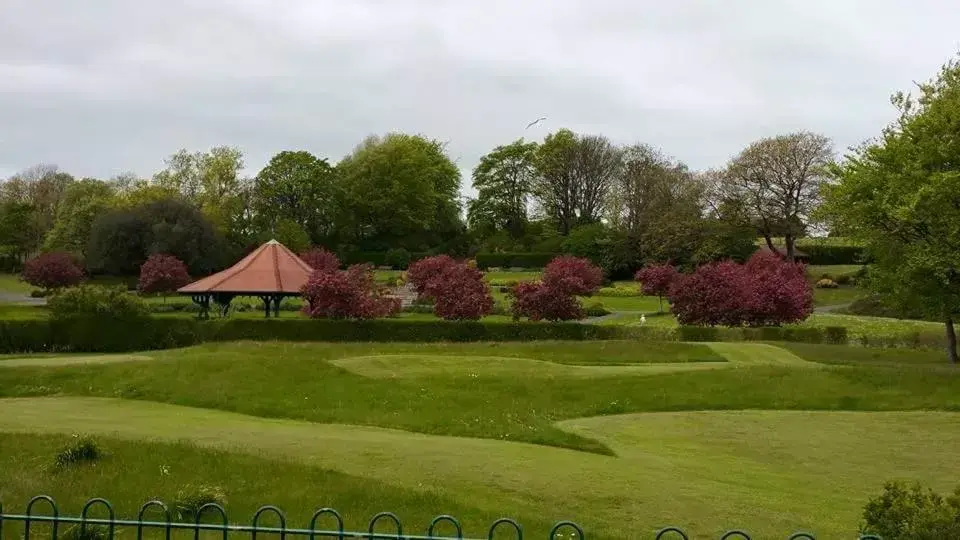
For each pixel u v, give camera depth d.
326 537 9.23
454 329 38.72
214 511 10.01
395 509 10.45
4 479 11.27
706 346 30.73
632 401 20.31
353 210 98.38
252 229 89.81
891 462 14.41
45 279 66.62
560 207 95.50
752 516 11.02
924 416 18.83
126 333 36.78
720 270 40.28
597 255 81.31
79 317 36.31
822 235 68.12
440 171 107.50
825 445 15.77
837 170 29.11
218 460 12.40
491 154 101.88
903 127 27.45
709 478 13.02
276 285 44.88
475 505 10.78
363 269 43.00
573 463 13.77
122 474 11.70
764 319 39.94
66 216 89.00
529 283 42.31
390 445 14.70
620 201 84.25
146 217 72.25
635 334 38.28
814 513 11.20
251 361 23.61
